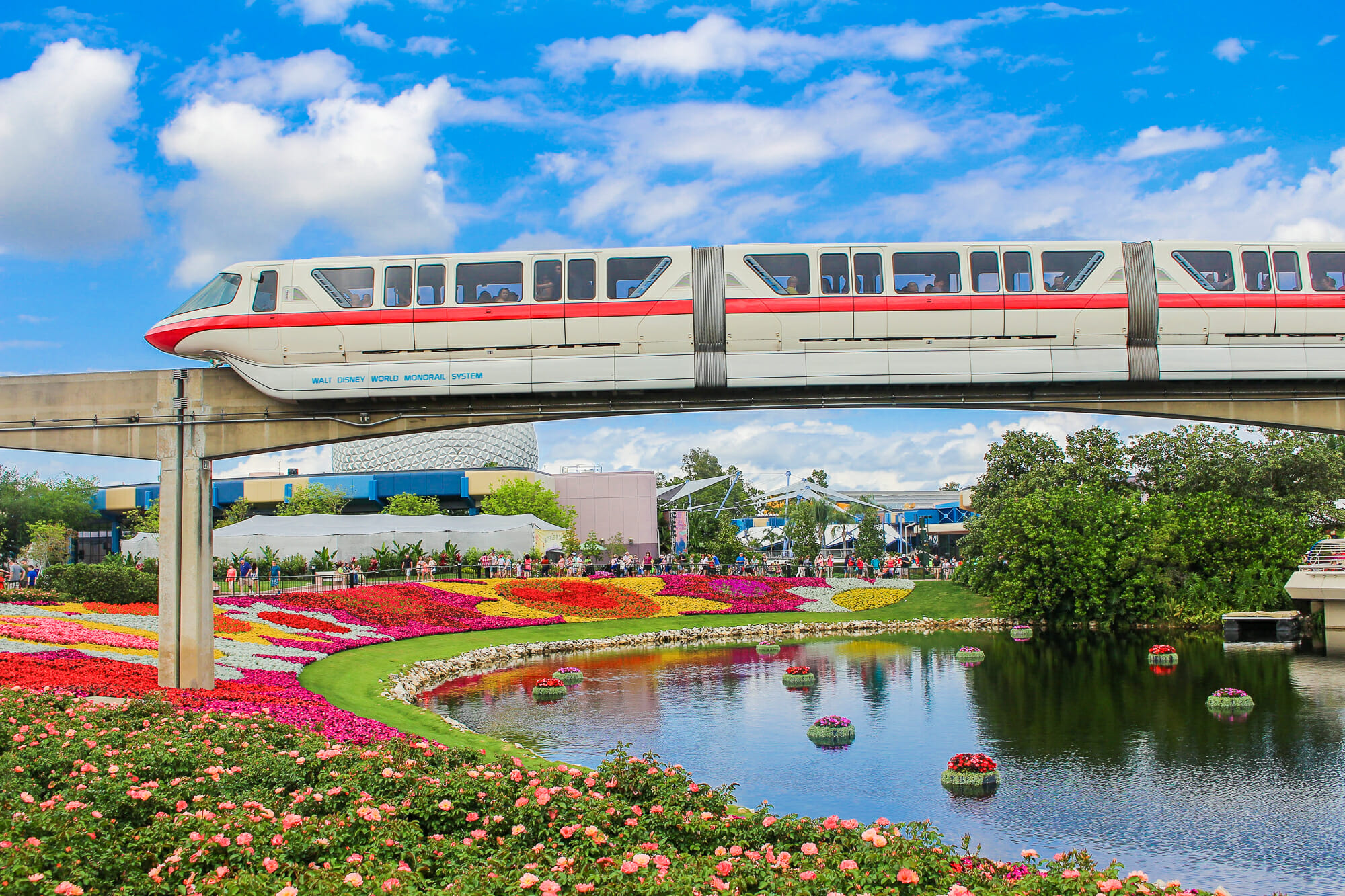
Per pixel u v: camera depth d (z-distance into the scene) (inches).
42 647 943.0
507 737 914.7
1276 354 831.1
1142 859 581.0
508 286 832.3
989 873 405.1
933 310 820.6
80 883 332.5
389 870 352.8
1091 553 1939.0
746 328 820.0
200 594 845.8
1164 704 1053.8
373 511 3855.8
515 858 386.3
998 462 2652.6
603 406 850.8
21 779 444.8
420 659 1344.7
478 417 854.5
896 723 979.9
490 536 2456.9
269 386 832.9
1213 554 1951.3
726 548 3043.8
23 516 3484.3
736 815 496.1
